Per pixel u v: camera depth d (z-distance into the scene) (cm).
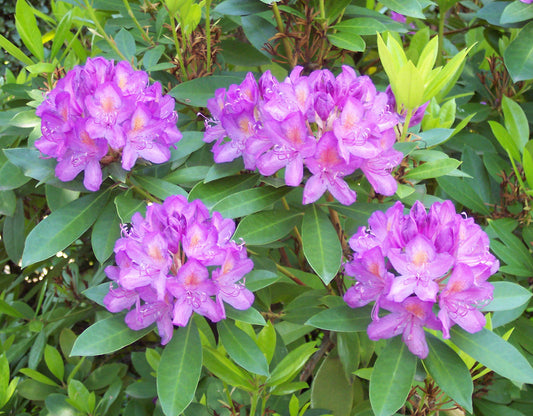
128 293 69
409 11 88
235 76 97
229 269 67
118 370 107
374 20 91
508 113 95
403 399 63
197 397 93
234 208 75
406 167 81
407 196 83
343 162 70
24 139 103
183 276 64
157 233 65
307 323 69
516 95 113
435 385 77
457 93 113
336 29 93
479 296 63
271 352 75
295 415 77
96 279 110
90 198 79
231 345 68
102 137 72
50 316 115
